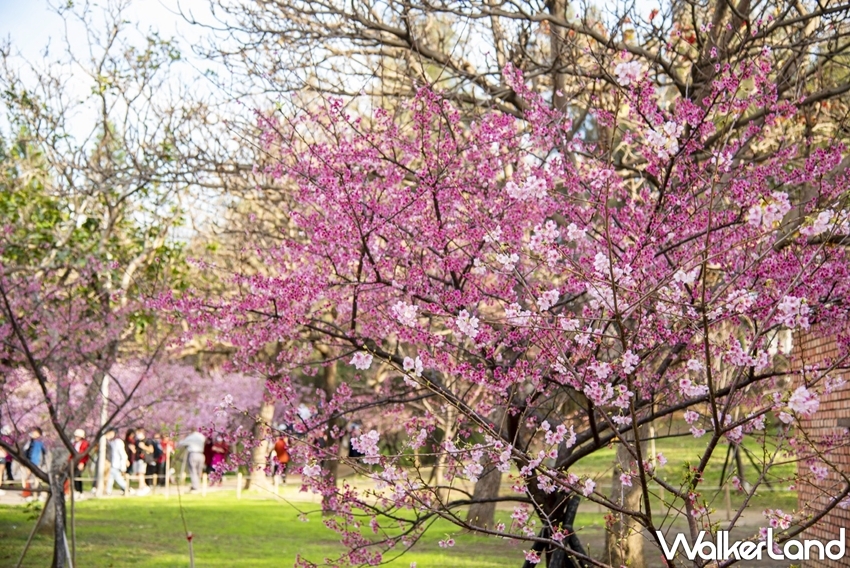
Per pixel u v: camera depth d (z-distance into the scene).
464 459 6.82
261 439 8.44
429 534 18.77
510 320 6.20
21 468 25.95
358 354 6.31
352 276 8.57
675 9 11.11
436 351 7.58
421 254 8.23
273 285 8.28
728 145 8.57
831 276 7.10
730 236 7.60
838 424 10.05
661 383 7.89
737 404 7.61
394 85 12.66
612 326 7.66
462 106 12.23
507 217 7.84
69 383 13.88
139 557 15.35
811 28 12.52
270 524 20.66
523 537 6.11
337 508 7.57
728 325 8.41
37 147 17.39
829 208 5.40
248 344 8.67
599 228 8.67
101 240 15.55
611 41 9.48
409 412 12.76
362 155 8.15
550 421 8.07
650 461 6.30
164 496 28.14
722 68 7.47
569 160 8.39
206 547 16.67
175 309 8.87
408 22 11.66
